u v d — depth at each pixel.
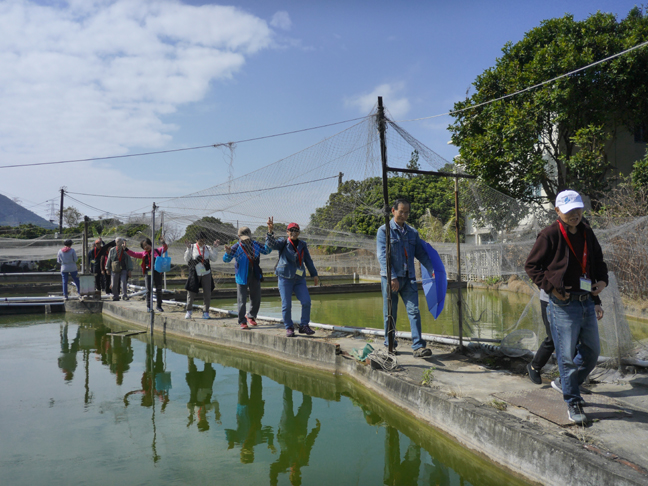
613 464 2.36
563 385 3.07
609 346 4.11
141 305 10.53
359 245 8.57
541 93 10.69
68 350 7.22
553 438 2.73
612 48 10.88
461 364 4.68
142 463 3.26
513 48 12.39
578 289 3.01
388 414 4.30
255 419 4.19
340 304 13.41
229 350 7.07
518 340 4.85
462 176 5.24
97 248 13.04
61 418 4.20
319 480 3.02
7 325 9.79
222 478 3.04
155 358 6.65
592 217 9.43
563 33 11.66
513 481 2.88
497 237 5.70
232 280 18.64
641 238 7.63
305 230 6.69
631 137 14.49
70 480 2.99
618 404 3.33
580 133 10.84
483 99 12.20
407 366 4.64
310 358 5.82
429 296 5.03
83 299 11.87
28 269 25.44
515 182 11.30
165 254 9.24
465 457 3.29
